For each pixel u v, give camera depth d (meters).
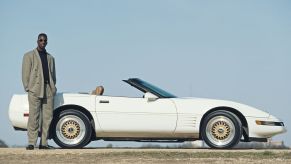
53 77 10.64
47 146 10.48
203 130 10.59
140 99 10.73
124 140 10.83
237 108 10.66
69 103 10.60
